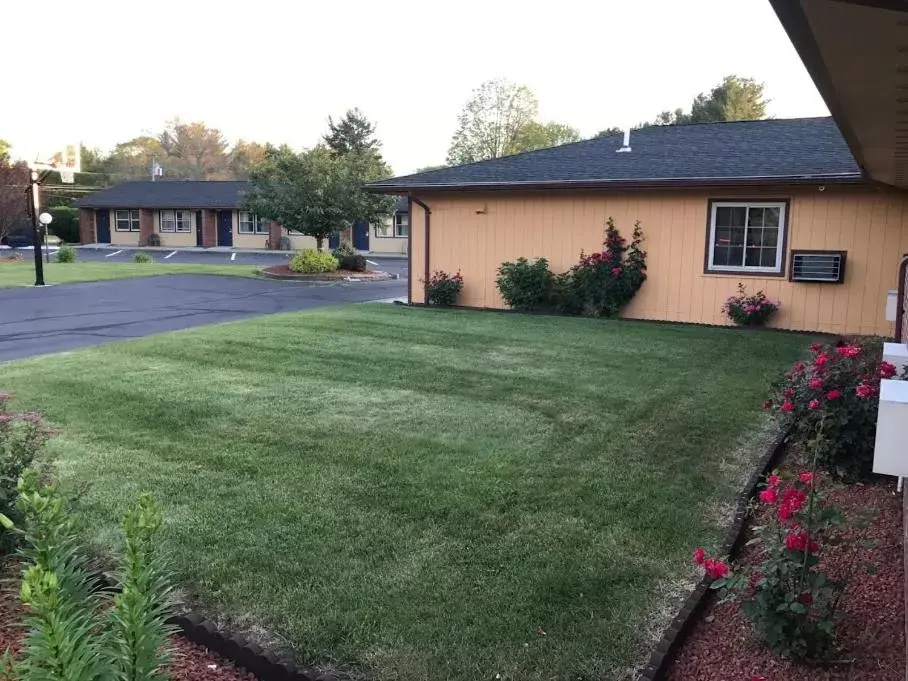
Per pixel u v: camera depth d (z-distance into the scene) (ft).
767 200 34.63
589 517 12.01
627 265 37.96
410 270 44.52
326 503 12.41
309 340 28.86
